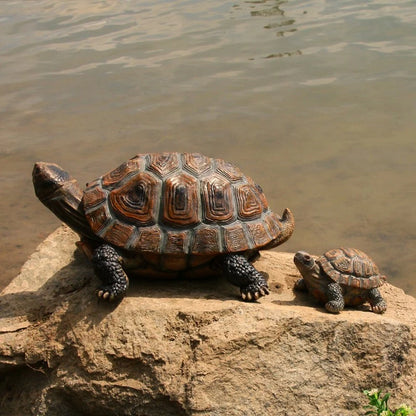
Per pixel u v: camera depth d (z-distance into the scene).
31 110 2.53
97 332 1.24
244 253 1.31
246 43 3.16
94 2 4.28
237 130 2.29
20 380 1.29
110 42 3.32
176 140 2.22
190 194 1.29
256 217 1.32
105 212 1.29
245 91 2.61
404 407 1.21
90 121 2.41
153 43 3.26
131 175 1.32
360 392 1.25
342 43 3.08
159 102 2.54
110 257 1.26
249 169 2.01
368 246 1.75
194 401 1.20
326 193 1.92
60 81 2.82
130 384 1.22
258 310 1.26
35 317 1.30
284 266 1.46
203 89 2.65
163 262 1.29
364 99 2.47
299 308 1.31
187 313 1.24
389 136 2.18
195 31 3.45
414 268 1.68
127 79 2.80
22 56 3.17
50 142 2.25
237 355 1.23
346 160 2.05
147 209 1.28
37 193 1.33
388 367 1.27
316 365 1.24
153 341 1.23
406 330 1.29
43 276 1.39
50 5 4.28
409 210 1.84
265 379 1.22
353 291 1.34
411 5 3.64
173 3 4.15
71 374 1.24
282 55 2.98
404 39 3.05
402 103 2.41
